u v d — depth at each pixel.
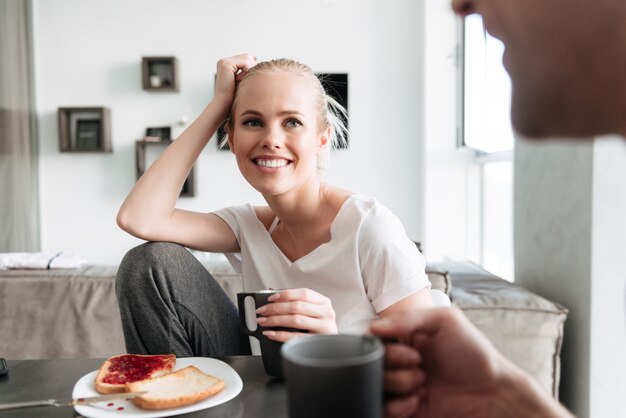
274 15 4.36
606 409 1.45
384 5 4.34
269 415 0.60
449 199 4.09
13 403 0.63
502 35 0.34
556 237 1.70
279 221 1.17
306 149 1.00
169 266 0.96
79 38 4.35
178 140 1.12
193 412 0.61
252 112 0.98
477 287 1.74
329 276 1.05
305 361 0.32
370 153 4.39
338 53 4.36
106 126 4.27
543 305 1.55
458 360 0.46
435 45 4.09
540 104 0.35
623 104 0.32
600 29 0.31
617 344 1.44
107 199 4.40
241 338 1.18
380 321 0.47
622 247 1.43
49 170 4.39
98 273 1.89
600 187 1.43
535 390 0.46
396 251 1.00
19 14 4.11
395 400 0.45
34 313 1.85
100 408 0.62
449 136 4.10
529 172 1.96
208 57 4.36
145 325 0.96
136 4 4.34
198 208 4.39
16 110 4.04
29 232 4.18
